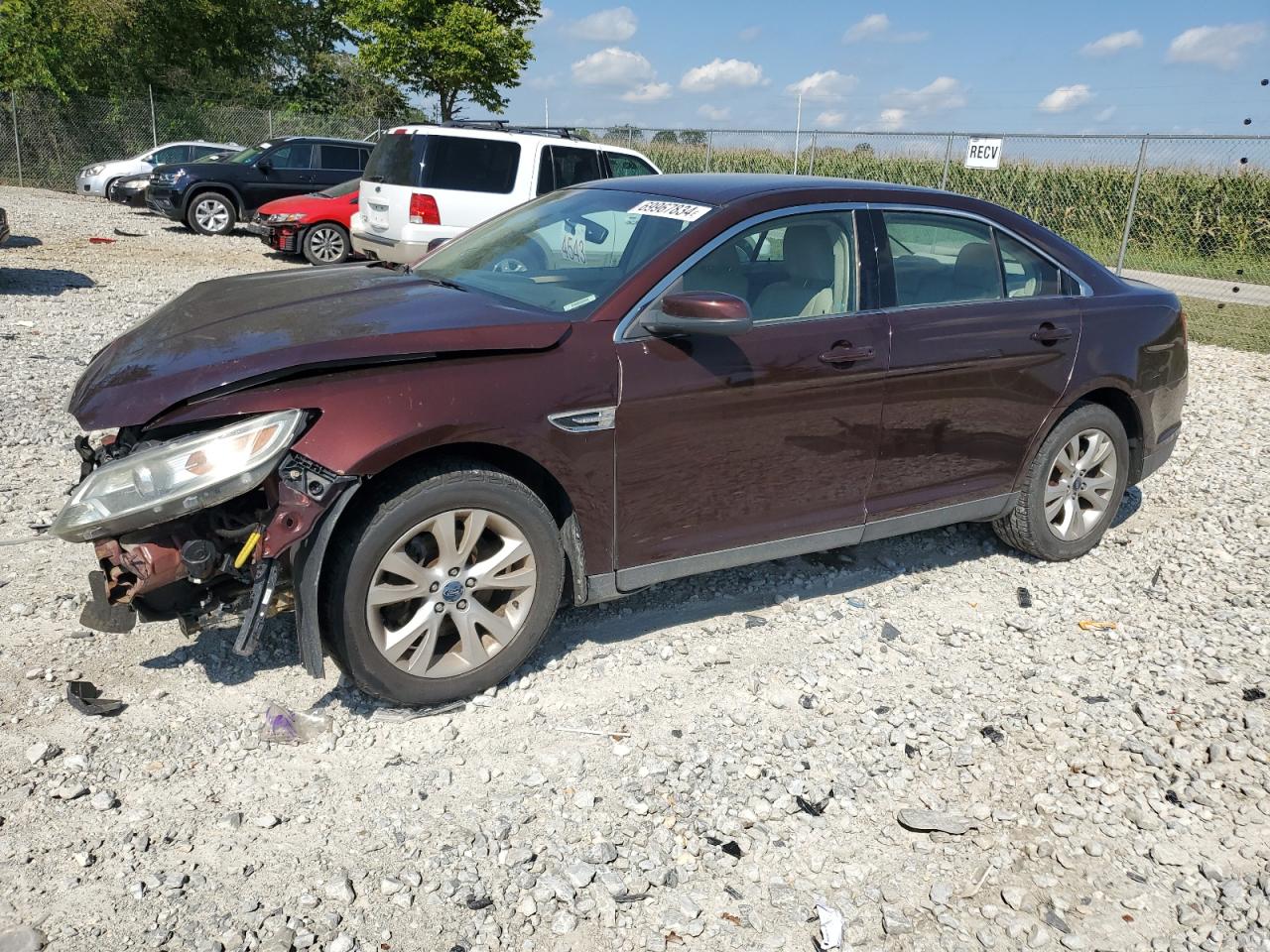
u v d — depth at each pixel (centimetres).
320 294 381
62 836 279
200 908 257
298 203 1566
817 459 408
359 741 332
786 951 258
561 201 462
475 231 476
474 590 345
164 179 1858
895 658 405
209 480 299
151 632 388
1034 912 275
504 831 291
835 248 414
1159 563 511
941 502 452
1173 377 517
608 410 353
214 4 3309
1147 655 415
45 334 898
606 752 333
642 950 255
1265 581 491
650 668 386
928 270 440
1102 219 1886
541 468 357
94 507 304
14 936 242
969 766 336
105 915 252
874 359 409
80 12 2828
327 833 288
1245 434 766
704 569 398
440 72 3009
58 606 402
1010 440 463
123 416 306
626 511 369
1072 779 331
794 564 487
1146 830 309
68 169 2841
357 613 323
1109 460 503
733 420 380
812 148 1725
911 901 277
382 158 1227
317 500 306
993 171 1886
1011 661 407
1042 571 497
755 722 354
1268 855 300
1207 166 1770
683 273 376
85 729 326
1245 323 1328
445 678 346
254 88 3447
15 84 2750
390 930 255
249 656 374
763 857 290
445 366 329
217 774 310
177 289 1230
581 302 370
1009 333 448
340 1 3788
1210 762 343
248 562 318
